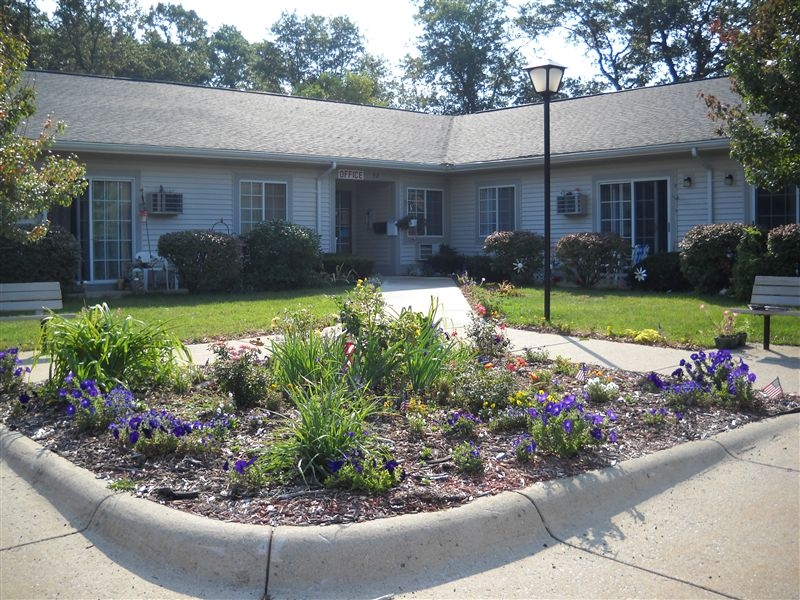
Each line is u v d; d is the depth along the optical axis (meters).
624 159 18.66
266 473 4.74
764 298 9.85
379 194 22.39
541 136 20.84
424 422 5.73
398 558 3.82
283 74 56.22
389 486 4.51
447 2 44.78
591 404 6.60
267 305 14.03
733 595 3.62
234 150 17.81
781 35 10.38
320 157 19.17
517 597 3.61
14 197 9.47
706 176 17.34
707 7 35.88
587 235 17.83
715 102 11.49
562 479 4.70
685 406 6.52
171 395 6.79
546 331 11.06
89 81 19.69
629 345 9.84
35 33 36.66
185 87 21.33
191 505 4.29
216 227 18.58
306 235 17.59
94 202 17.05
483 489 4.52
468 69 45.56
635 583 3.74
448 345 7.44
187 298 15.49
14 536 4.27
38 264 14.48
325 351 6.87
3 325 11.76
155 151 16.78
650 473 5.01
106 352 6.78
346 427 4.93
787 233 13.54
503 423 5.73
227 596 3.62
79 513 4.47
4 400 6.77
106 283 17.23
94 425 5.73
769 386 7.01
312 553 3.75
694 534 4.29
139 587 3.70
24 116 10.02
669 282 16.81
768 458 5.51
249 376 6.58
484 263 20.34
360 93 47.34
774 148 10.69
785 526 4.38
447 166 21.33
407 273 22.17
